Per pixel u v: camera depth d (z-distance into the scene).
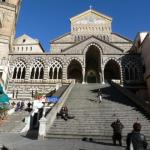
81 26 61.25
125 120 20.61
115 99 29.28
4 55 45.56
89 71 57.38
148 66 42.28
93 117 21.69
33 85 44.91
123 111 23.27
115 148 13.89
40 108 27.98
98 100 28.56
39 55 47.75
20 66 47.09
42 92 44.22
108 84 42.09
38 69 47.22
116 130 15.44
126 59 47.22
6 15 48.34
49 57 47.59
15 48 65.56
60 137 17.92
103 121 20.59
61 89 38.50
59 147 13.70
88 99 29.34
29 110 32.78
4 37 46.56
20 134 22.08
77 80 56.00
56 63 47.44
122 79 45.44
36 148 13.18
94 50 50.97
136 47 51.84
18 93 44.22
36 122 27.00
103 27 61.12
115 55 47.69
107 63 51.94
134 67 46.59
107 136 17.38
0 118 27.98
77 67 55.19
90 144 15.31
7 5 49.03
